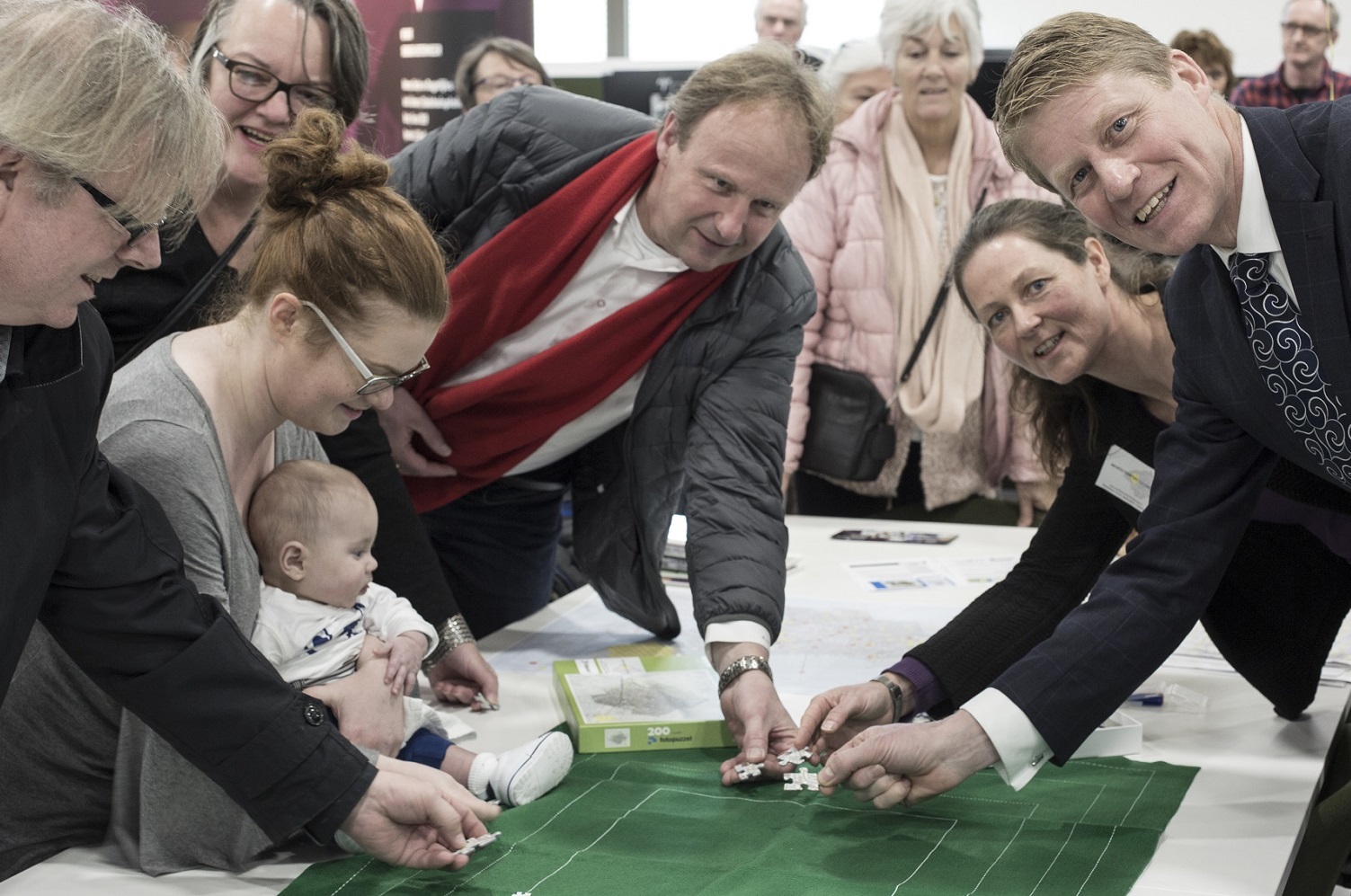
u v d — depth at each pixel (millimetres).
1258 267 1496
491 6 4191
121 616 1407
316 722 1463
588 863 1511
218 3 2145
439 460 2510
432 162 2395
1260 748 1871
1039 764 1680
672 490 2424
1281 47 3758
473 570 2738
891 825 1615
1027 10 4047
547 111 2334
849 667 2242
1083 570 2061
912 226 3934
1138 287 2029
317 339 1514
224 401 1598
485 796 1736
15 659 1310
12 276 1101
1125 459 2035
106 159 1067
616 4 4594
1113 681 1678
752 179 2000
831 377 4035
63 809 1601
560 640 2469
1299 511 1934
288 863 1551
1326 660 2082
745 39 4559
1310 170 1441
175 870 1528
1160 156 1429
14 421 1246
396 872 1491
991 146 3918
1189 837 1563
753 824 1630
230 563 1584
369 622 1880
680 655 2275
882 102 3941
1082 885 1426
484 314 2354
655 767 1837
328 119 1546
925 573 2908
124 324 2139
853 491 4109
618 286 2324
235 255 2125
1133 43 1460
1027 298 2002
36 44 1049
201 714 1430
